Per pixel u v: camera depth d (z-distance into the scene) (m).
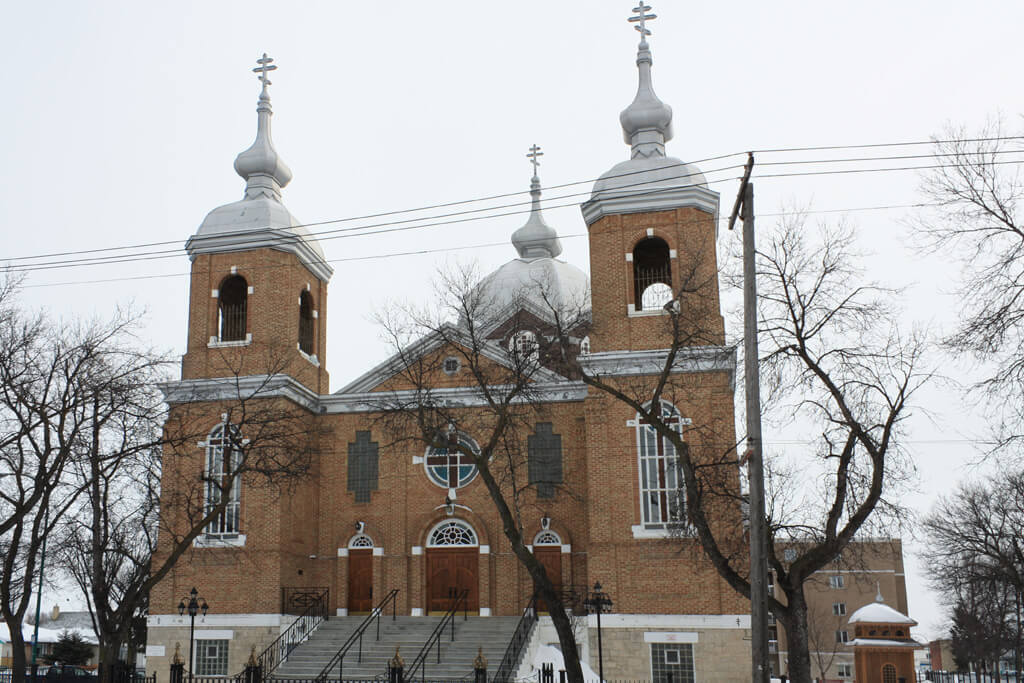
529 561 26.48
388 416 36.84
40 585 41.81
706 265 36.03
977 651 57.12
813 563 22.47
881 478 22.50
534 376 39.56
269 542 36.75
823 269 24.42
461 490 38.44
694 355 28.41
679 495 29.48
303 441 38.94
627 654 33.44
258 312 39.41
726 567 22.98
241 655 36.00
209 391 38.31
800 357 24.03
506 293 50.94
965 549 44.03
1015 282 22.08
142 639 53.62
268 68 43.72
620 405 35.34
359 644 34.59
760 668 18.34
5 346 26.42
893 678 50.16
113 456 26.44
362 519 39.16
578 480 37.53
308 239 41.62
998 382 22.06
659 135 39.38
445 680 31.09
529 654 33.53
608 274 36.81
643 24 40.75
